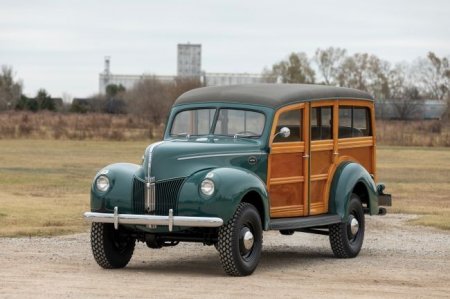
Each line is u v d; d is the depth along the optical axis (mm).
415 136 59875
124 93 103938
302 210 14031
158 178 12234
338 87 15172
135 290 10938
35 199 24719
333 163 14766
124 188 12422
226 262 12094
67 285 11266
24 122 65000
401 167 40469
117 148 50094
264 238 17531
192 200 11969
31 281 11562
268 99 13461
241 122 13469
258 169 13094
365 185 15125
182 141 13102
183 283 11570
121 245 13094
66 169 36594
